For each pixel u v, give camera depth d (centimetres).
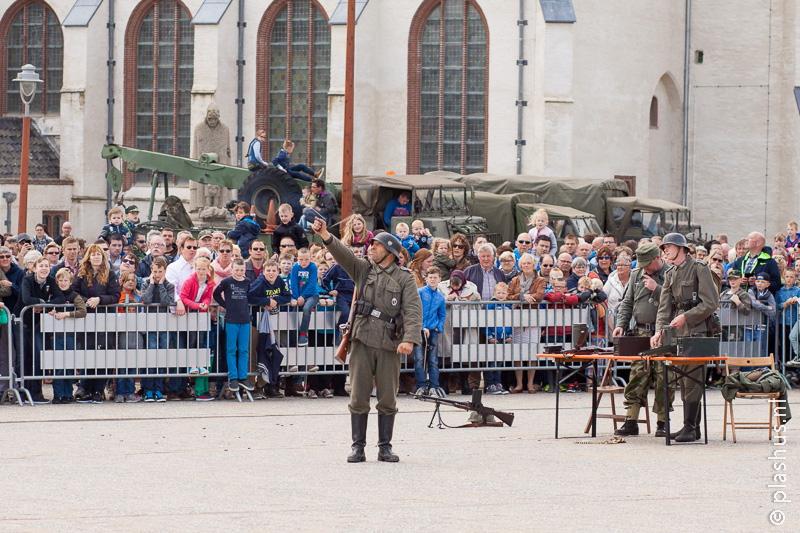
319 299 2619
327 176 6288
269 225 4209
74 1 7031
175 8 6825
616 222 5038
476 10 6300
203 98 6512
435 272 2622
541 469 1644
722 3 6994
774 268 2828
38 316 2459
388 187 4644
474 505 1371
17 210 6662
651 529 1240
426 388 2623
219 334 2562
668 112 6944
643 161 6544
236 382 2544
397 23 6397
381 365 1716
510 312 2727
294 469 1644
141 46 6888
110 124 6900
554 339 2762
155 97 6869
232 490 1470
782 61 6925
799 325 2767
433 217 4609
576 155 6156
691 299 1945
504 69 6253
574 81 6131
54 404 2459
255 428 2100
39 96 7162
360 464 1692
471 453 1811
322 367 2631
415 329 1709
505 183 5103
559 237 4725
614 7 6331
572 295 2764
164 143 6875
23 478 1561
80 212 6775
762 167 6988
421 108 6397
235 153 6662
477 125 6325
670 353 1914
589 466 1672
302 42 6569
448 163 6384
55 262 2619
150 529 1235
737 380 1955
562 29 6069
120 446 1867
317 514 1316
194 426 2122
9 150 6919
